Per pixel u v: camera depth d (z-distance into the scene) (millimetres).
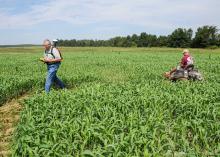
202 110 9523
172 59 40625
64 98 11273
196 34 114500
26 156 6773
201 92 12570
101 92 11750
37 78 17797
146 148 6594
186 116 9211
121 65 29828
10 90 14992
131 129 7609
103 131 7543
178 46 119312
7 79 16359
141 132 7344
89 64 31234
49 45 14852
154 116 8734
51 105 10117
